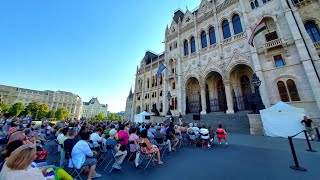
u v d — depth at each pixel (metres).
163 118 23.28
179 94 26.02
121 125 8.20
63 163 6.52
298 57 15.15
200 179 4.96
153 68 39.28
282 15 17.14
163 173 5.55
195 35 26.53
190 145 10.53
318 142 10.12
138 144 6.88
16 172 2.29
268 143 10.10
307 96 14.06
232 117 17.34
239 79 22.56
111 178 5.19
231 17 22.25
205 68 23.67
